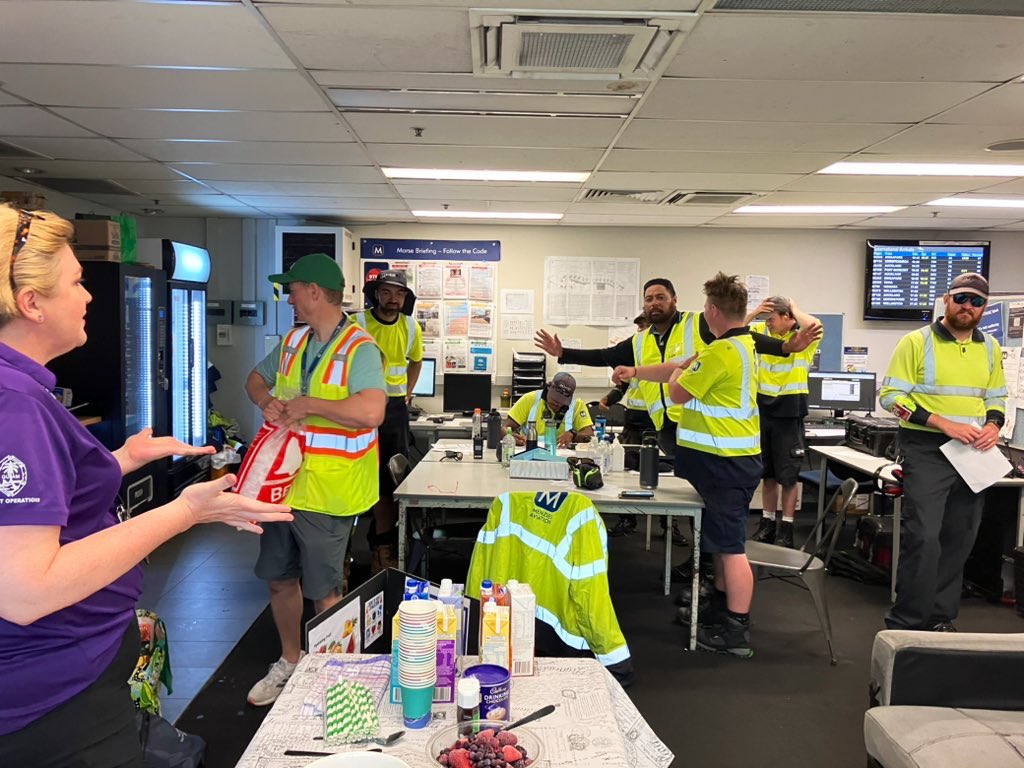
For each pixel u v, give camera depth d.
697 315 4.04
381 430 4.21
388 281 4.14
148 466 4.86
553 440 4.00
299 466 2.31
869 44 2.43
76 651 1.10
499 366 6.71
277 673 2.69
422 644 1.32
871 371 6.76
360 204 5.67
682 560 4.60
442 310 6.66
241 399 6.71
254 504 1.19
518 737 1.26
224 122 3.45
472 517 4.75
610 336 6.67
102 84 2.92
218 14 2.25
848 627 3.57
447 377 6.40
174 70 2.76
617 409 6.15
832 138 3.61
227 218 6.53
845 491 3.22
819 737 2.55
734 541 3.13
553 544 2.50
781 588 4.14
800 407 4.78
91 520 1.15
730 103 3.08
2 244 1.05
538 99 3.06
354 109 3.22
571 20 2.28
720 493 3.11
